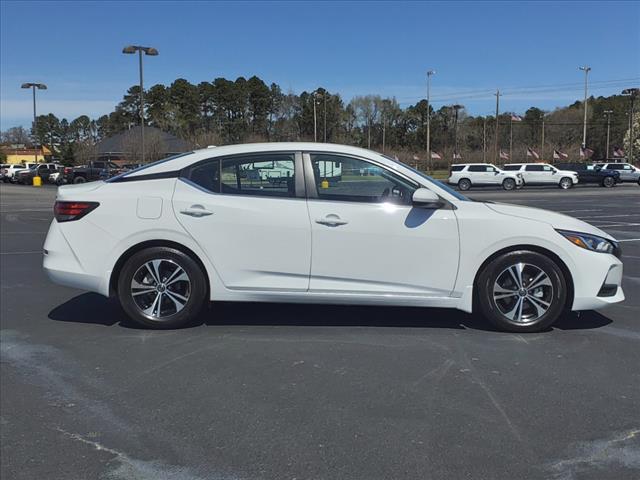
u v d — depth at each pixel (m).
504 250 5.03
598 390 3.94
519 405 3.70
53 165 52.97
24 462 3.07
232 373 4.26
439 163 84.81
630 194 31.31
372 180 5.09
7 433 3.39
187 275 5.15
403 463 3.02
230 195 5.10
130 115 114.31
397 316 5.69
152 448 3.20
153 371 4.31
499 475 2.91
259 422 3.48
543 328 5.13
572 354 4.63
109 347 4.84
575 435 3.31
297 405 3.71
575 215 17.72
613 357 4.57
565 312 5.83
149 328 5.29
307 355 4.61
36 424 3.50
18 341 5.02
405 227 4.98
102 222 5.11
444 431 3.36
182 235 5.06
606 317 5.68
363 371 4.27
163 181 5.18
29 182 49.00
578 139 105.56
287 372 4.26
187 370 4.32
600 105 118.81
